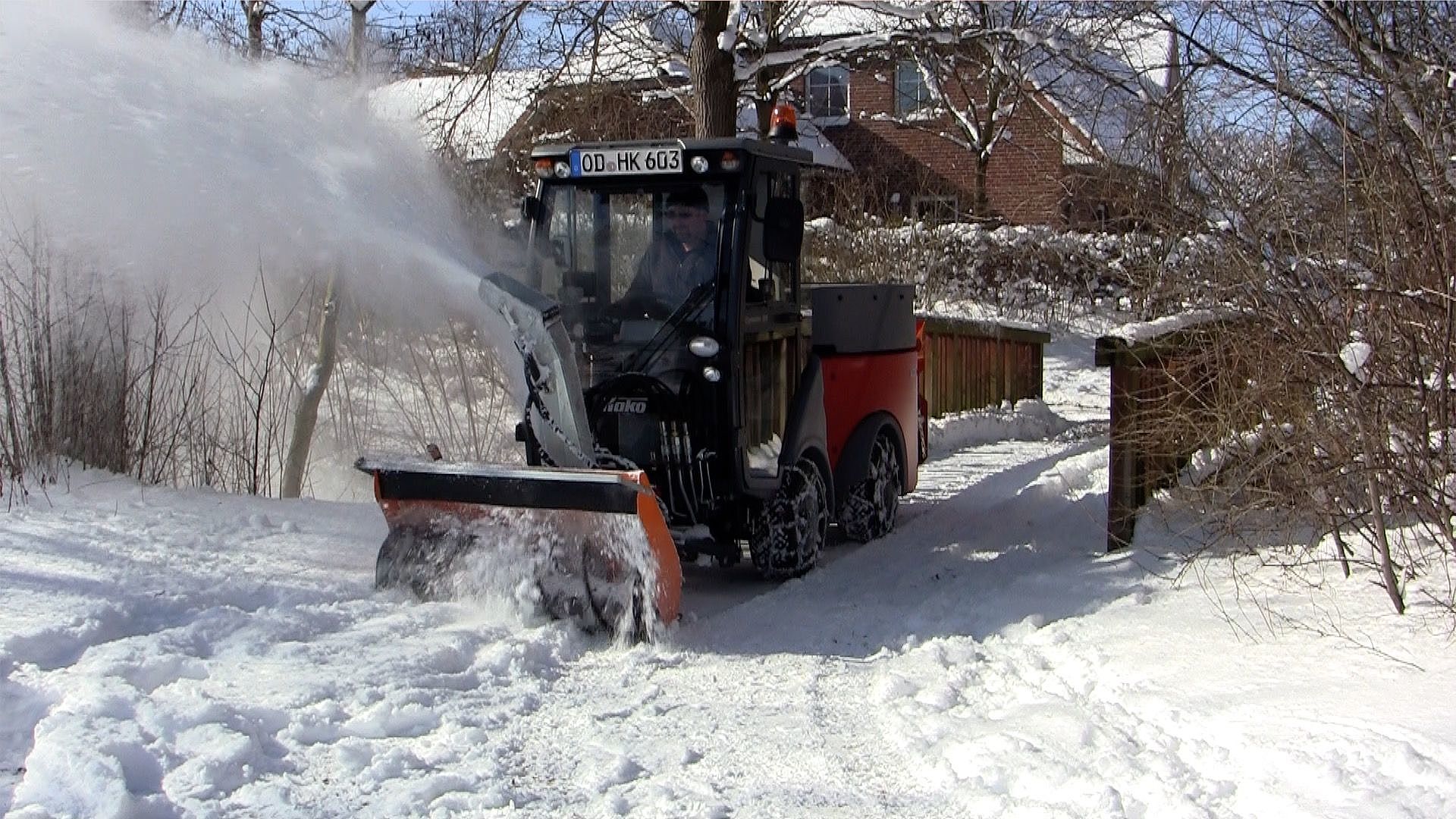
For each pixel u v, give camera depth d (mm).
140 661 5137
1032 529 8883
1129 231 9859
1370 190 5410
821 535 7797
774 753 4656
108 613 5691
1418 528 6129
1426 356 5410
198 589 6258
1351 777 3895
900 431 9078
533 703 5188
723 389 6910
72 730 4348
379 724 4754
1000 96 21500
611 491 5914
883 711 5141
